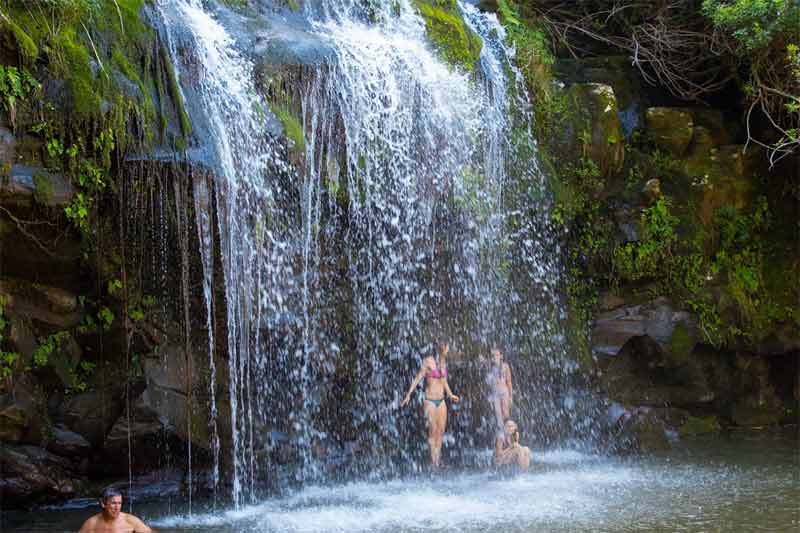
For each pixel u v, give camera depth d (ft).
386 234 47.62
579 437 51.83
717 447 50.60
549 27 65.77
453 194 50.37
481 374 50.44
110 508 29.25
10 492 36.19
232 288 40.22
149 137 36.81
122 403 39.60
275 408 43.62
